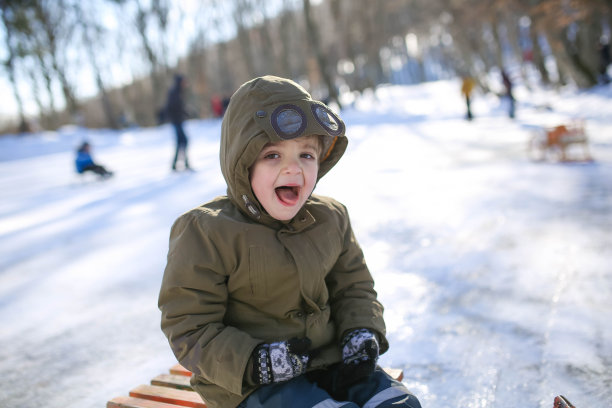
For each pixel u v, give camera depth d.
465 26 33.56
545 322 2.47
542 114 16.61
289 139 1.47
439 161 8.92
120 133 28.70
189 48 45.81
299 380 1.54
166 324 1.56
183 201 7.25
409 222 4.85
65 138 25.50
